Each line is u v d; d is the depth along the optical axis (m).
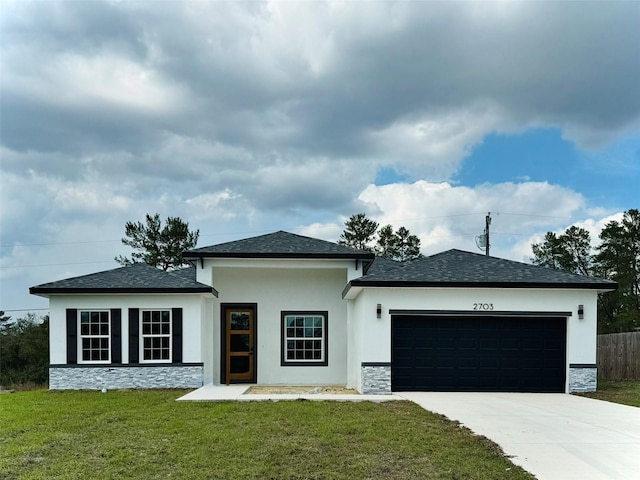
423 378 14.10
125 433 8.93
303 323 17.78
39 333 43.59
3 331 46.31
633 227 33.44
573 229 38.09
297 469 6.97
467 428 9.11
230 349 17.56
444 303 14.20
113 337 15.33
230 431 8.94
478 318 14.30
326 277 17.88
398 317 14.27
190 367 15.27
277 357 17.52
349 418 9.94
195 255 15.66
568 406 11.58
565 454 7.59
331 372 17.50
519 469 6.91
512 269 15.18
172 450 7.84
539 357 14.22
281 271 17.81
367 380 13.94
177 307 15.42
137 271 16.70
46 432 9.11
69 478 6.66
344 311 17.75
